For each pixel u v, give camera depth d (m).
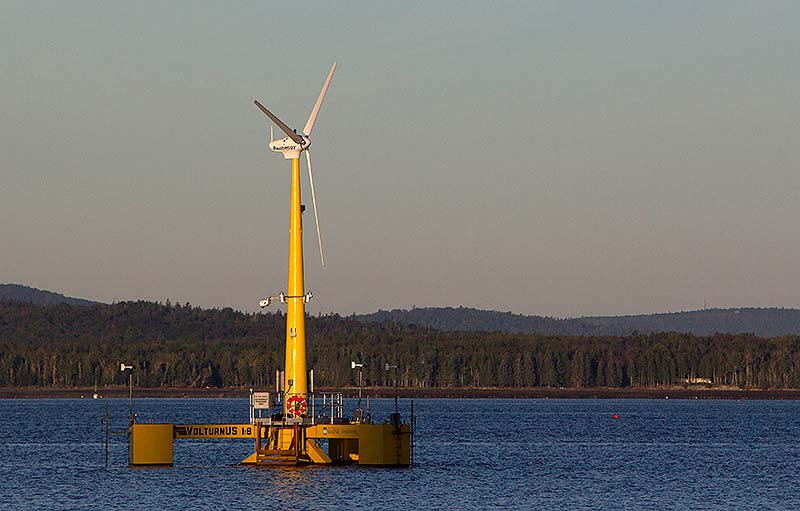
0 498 184.12
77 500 179.75
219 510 166.25
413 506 172.00
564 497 191.88
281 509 166.88
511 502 182.75
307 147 196.62
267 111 193.00
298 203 196.25
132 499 177.62
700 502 188.25
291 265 196.12
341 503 172.25
